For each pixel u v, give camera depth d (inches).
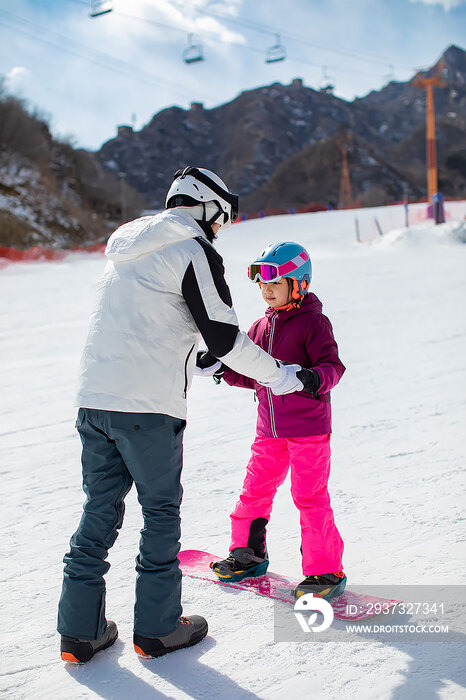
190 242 91.3
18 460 184.4
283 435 106.3
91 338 93.4
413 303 460.8
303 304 107.8
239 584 111.7
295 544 126.6
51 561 122.4
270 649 92.3
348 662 88.4
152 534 92.2
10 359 329.1
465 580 108.4
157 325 91.1
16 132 2352.4
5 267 923.4
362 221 1601.9
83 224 2331.4
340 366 104.2
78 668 89.7
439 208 1154.0
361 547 122.6
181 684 85.0
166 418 91.6
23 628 100.2
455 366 281.3
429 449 178.2
